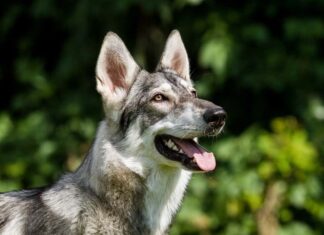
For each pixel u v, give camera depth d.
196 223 15.13
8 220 9.21
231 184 15.08
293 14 16.27
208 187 15.48
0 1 18.50
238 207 15.07
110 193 9.22
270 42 16.11
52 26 18.44
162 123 9.51
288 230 15.09
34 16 17.39
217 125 9.35
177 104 9.55
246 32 15.72
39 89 17.31
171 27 16.73
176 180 9.59
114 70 9.80
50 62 18.67
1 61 19.22
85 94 17.02
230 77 16.27
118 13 16.50
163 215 9.55
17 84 19.03
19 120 17.78
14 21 18.62
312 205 15.16
